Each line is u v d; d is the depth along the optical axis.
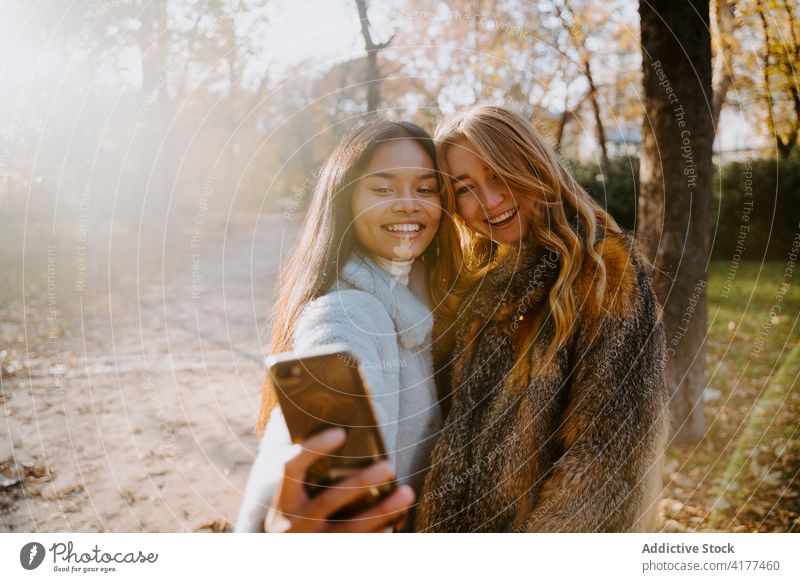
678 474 2.47
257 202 9.57
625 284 1.20
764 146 6.19
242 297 5.91
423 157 1.25
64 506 2.28
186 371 3.79
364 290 1.19
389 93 4.67
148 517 2.21
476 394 1.24
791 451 2.41
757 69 3.92
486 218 1.28
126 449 2.74
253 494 0.98
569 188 1.27
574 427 1.16
